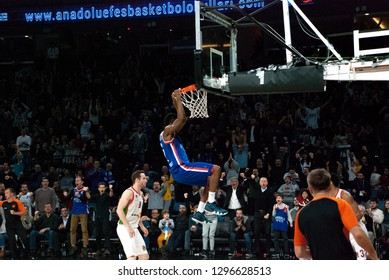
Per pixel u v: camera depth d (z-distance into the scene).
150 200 17.88
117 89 25.44
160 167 21.62
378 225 15.58
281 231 16.41
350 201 7.46
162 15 21.53
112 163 20.89
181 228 16.97
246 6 21.11
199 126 21.70
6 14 23.09
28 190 19.47
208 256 16.45
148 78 25.03
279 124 20.72
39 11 22.78
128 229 10.13
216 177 8.48
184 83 24.69
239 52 25.88
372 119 21.28
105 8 22.11
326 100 22.34
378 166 19.61
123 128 22.89
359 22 22.45
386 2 21.00
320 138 20.09
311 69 9.43
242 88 9.70
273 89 9.60
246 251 17.42
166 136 8.55
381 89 22.64
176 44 25.55
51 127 23.66
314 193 5.81
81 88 25.58
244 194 17.98
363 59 9.36
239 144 20.05
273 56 25.48
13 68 28.14
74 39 26.72
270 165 19.53
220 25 10.47
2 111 25.17
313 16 21.81
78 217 17.33
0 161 22.31
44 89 26.08
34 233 17.66
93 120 23.88
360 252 8.01
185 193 17.42
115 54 27.50
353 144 19.95
